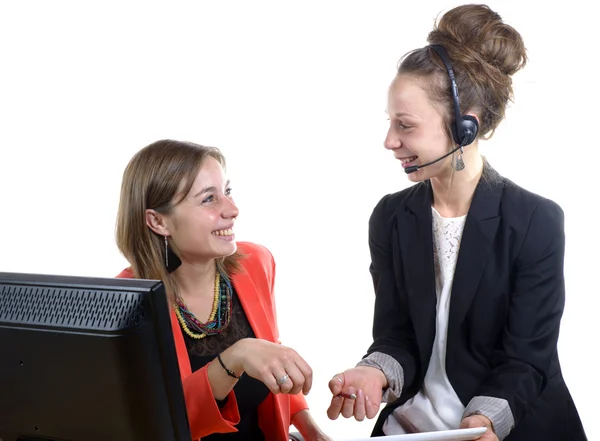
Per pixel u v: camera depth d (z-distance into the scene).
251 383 1.71
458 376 1.69
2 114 3.88
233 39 3.84
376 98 3.84
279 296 3.99
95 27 3.84
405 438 1.33
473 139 1.53
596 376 3.34
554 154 3.51
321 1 3.78
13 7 3.81
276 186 3.99
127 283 1.02
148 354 1.00
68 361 1.03
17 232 3.96
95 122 3.91
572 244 3.52
